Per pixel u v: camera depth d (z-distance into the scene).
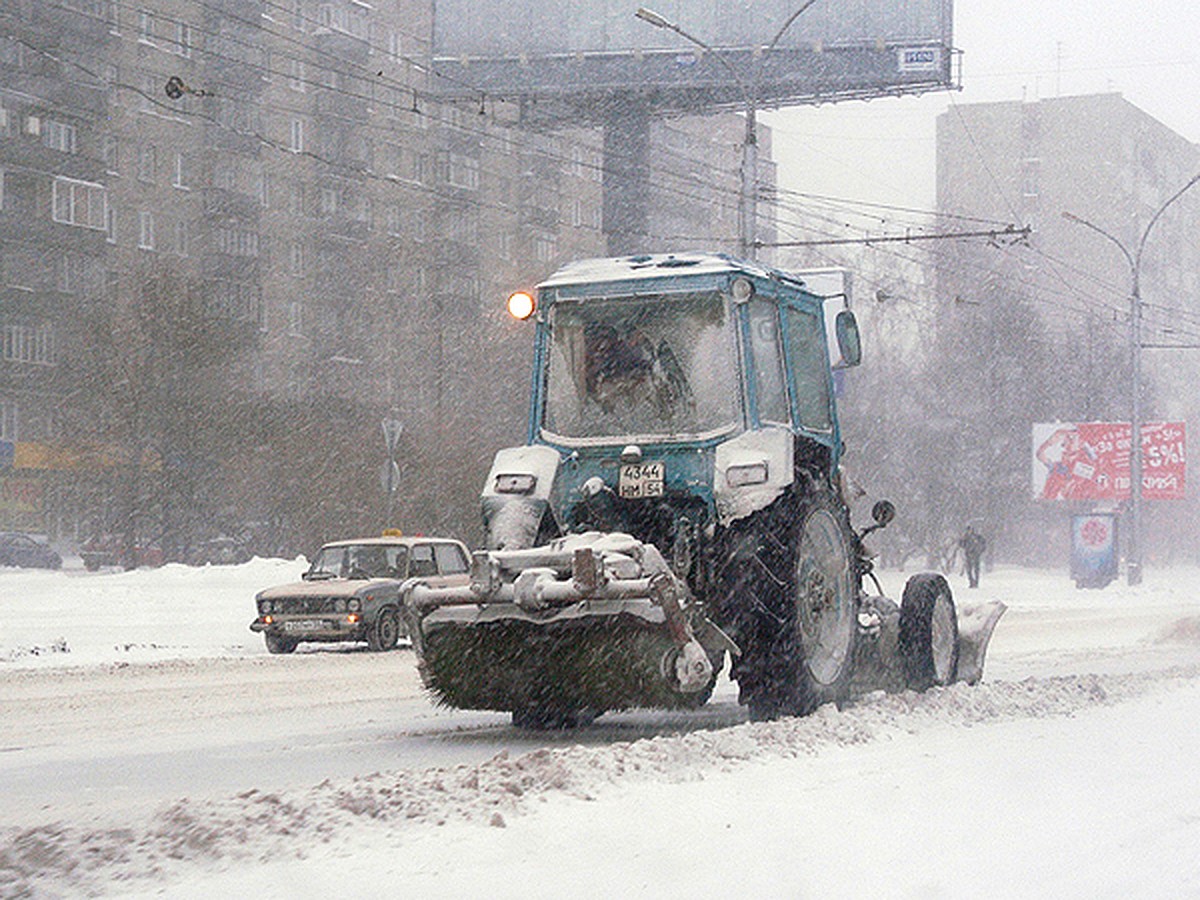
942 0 62.03
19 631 26.42
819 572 12.99
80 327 61.66
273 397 59.06
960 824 7.89
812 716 11.77
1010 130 136.00
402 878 6.46
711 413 12.59
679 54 63.44
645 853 6.97
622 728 13.35
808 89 63.75
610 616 11.49
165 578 35.62
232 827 7.21
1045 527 94.25
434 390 67.75
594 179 105.00
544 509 12.52
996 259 98.12
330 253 85.62
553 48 64.38
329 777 10.23
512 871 6.59
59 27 70.88
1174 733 12.09
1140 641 27.53
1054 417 82.38
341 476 55.88
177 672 19.81
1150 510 105.75
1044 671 20.08
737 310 12.65
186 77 79.44
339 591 24.55
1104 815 8.27
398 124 91.38
